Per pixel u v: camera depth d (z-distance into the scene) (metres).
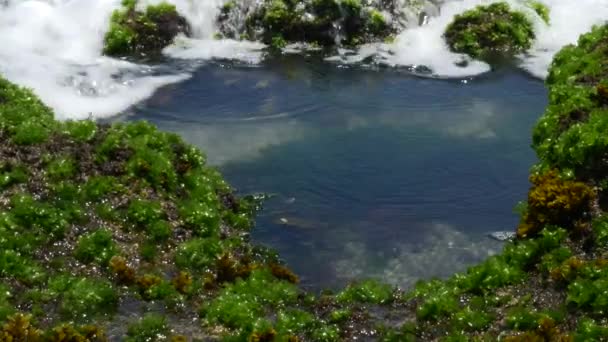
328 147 22.30
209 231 17.73
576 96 19.72
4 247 16.03
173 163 18.98
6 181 17.47
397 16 27.98
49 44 26.44
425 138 22.67
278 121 23.50
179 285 15.91
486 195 20.36
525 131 22.92
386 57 26.86
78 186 17.78
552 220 17.16
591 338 14.16
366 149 22.22
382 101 24.50
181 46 27.19
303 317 15.19
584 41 23.03
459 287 16.20
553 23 27.94
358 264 18.06
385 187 20.69
